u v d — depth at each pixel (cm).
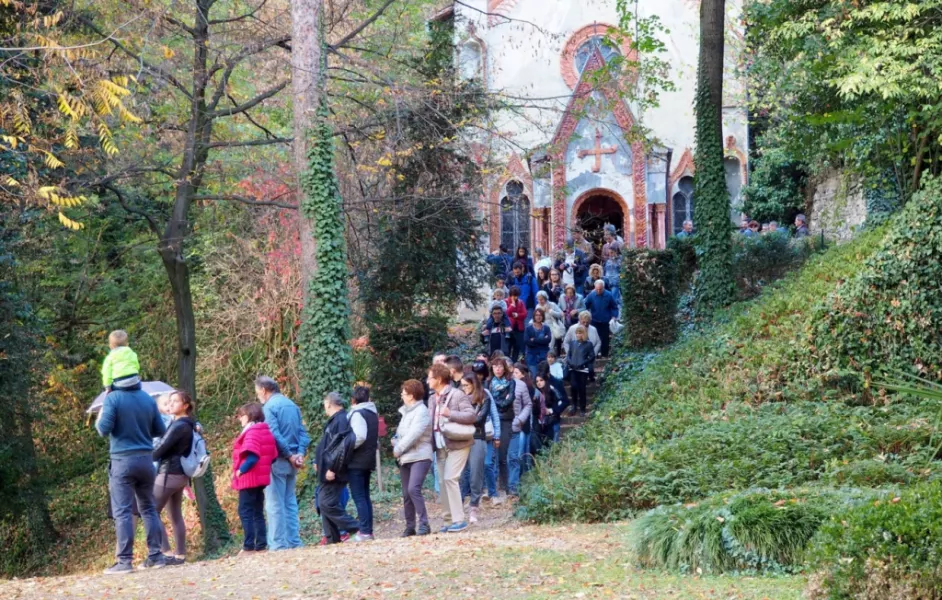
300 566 921
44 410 2177
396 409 2012
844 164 2403
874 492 865
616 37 2378
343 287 1773
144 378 2616
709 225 2081
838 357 1471
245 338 2466
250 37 1981
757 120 3369
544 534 1095
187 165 1872
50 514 2323
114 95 934
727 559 810
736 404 1462
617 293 2425
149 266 2592
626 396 1711
